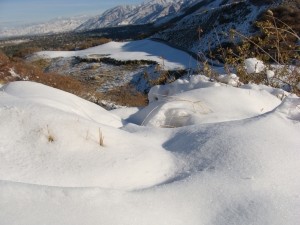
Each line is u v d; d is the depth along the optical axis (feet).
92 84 86.99
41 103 9.09
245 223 5.65
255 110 11.79
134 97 47.91
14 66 32.19
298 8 102.22
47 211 5.11
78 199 5.44
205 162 7.54
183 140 8.87
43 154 6.93
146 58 107.34
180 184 6.55
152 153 7.88
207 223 5.75
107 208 5.43
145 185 6.73
